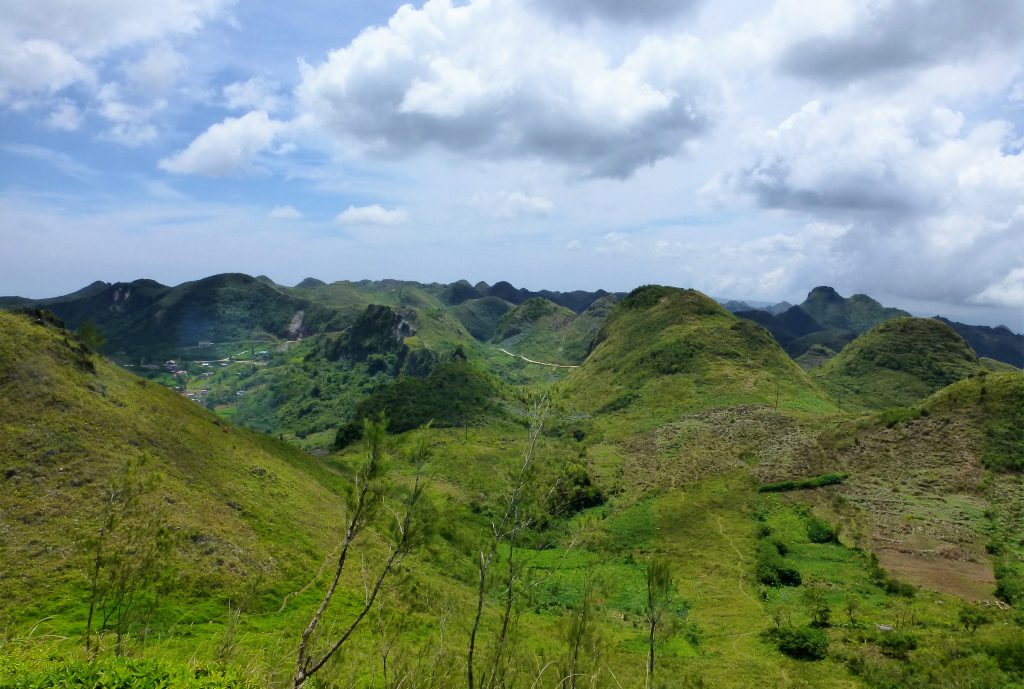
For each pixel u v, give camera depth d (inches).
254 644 1167.0
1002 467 2947.8
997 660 1535.4
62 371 2251.5
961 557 2445.9
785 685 1572.3
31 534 1510.8
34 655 569.9
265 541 1996.8
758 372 5816.9
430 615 951.6
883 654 1726.1
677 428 4847.4
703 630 2078.0
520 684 581.0
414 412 5851.4
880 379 7126.0
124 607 1125.7
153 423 2384.4
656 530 3139.8
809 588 2353.6
